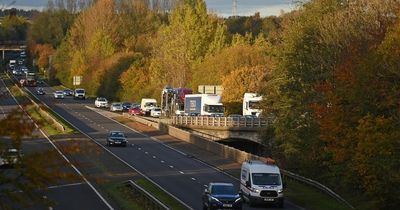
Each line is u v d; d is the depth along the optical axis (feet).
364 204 154.30
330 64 210.38
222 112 362.53
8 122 58.70
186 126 341.82
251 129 314.14
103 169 214.28
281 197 157.89
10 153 59.31
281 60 226.38
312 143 203.10
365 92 151.33
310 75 217.56
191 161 243.60
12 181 60.49
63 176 61.36
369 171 139.13
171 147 284.41
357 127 143.23
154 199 147.54
